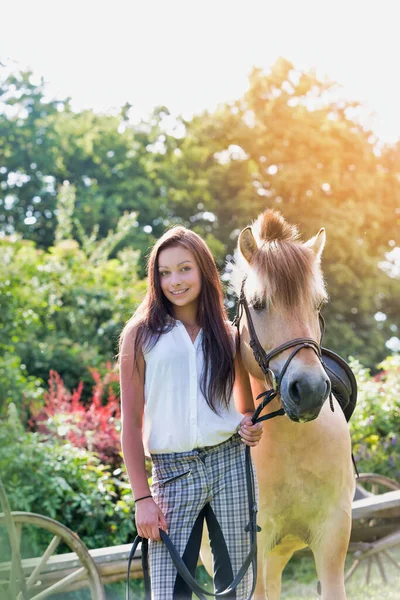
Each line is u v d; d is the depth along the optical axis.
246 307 2.98
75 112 23.33
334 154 19.92
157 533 2.63
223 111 21.33
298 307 2.83
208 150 21.25
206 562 3.51
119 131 23.06
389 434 7.41
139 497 2.68
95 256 13.43
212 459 2.72
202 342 2.81
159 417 2.75
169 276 2.82
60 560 4.23
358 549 4.94
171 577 2.64
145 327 2.80
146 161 22.12
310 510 3.24
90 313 11.60
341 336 18.31
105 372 9.98
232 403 2.81
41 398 8.58
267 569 3.65
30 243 12.87
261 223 3.23
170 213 21.33
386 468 7.10
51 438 6.73
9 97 22.36
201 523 2.73
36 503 5.67
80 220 20.12
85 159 22.33
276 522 3.28
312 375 2.71
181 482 2.71
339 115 20.97
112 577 4.36
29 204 22.06
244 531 2.70
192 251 2.83
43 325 11.34
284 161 20.34
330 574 3.23
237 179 20.48
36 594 4.15
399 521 5.07
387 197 20.19
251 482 2.73
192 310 2.88
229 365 2.79
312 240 3.21
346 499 3.26
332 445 3.20
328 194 20.11
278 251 2.91
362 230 20.05
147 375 2.78
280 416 3.14
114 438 6.73
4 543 2.91
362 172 20.03
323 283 3.02
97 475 6.09
